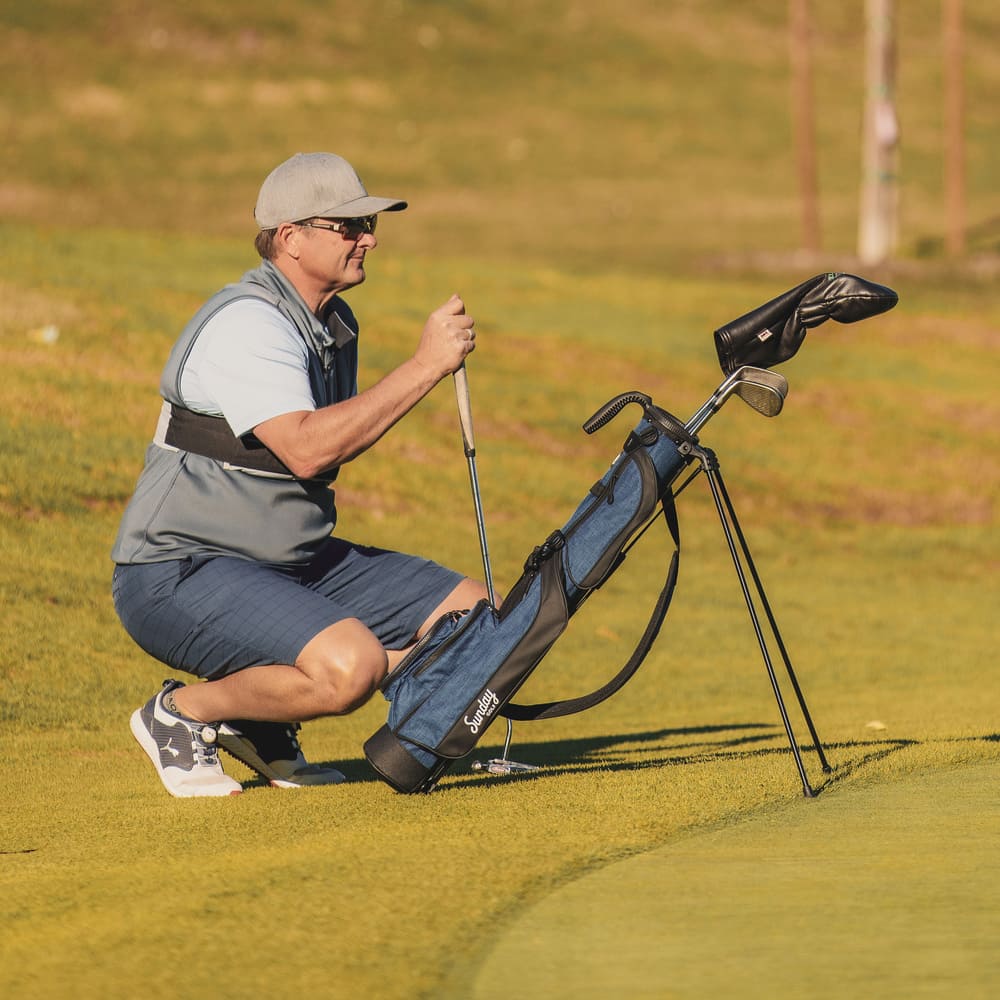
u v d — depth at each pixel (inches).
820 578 1536.7
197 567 557.9
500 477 1688.0
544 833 453.4
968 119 6077.8
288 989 322.3
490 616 539.5
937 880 392.5
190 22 5959.6
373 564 617.0
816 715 884.6
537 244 4042.8
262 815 509.7
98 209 4271.7
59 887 416.8
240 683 558.9
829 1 7204.7
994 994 308.2
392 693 541.0
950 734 677.9
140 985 329.4
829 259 3671.3
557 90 5900.6
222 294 566.6
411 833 459.2
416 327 2208.4
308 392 548.7
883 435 2180.1
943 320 2960.1
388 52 6043.3
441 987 319.9
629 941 346.0
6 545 1179.9
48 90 5295.3
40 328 1733.5
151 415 1540.4
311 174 567.2
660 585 1437.0
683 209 4630.9
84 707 900.6
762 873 402.9
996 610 1441.9
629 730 836.6
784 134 5644.7
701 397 2175.2
